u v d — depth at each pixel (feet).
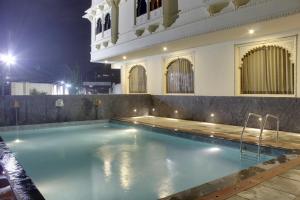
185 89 46.62
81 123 45.19
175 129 33.71
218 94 39.75
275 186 12.76
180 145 31.76
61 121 43.62
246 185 12.84
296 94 30.68
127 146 32.09
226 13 30.94
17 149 31.30
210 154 27.22
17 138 37.60
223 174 21.25
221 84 39.22
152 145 32.22
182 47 43.73
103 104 47.42
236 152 26.27
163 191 18.02
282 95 32.19
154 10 42.63
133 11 47.91
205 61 41.83
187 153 27.89
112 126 46.70
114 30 53.26
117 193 17.78
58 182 20.07
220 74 39.34
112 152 29.37
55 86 102.32
